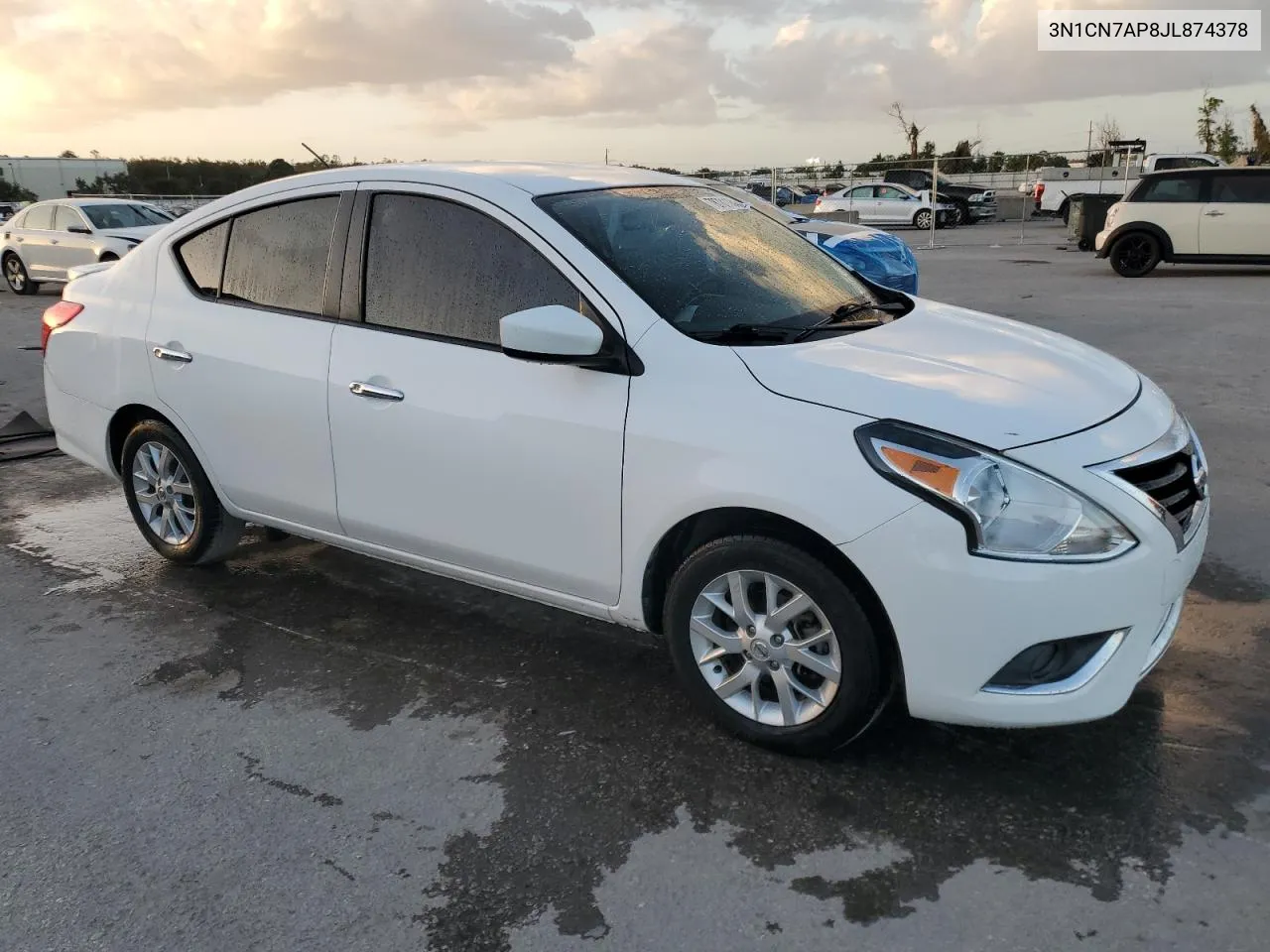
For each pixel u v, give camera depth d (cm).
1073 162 3062
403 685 357
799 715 294
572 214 334
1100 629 259
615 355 305
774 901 246
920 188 3067
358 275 364
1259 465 562
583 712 335
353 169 379
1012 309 1152
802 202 3133
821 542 277
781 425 276
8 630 410
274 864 266
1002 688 264
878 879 252
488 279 335
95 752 321
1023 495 257
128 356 432
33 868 267
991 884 248
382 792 295
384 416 350
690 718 329
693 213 373
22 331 1247
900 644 267
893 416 268
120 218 1636
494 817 282
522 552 332
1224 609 392
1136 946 227
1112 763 295
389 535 366
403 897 252
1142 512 262
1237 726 312
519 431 320
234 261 404
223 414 401
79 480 619
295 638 397
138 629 409
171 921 246
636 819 279
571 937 237
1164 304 1156
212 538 441
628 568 309
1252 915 234
